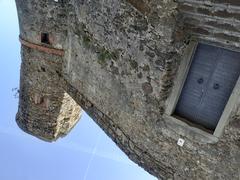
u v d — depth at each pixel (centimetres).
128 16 341
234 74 286
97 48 412
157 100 339
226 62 290
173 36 299
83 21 428
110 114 423
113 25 370
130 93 373
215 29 282
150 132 362
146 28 322
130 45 352
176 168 347
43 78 538
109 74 401
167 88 329
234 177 294
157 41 314
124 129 402
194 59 314
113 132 424
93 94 449
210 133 305
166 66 314
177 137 333
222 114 291
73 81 494
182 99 332
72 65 485
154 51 321
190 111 328
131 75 364
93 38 416
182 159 338
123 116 397
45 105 566
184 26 304
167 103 337
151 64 330
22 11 493
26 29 506
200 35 298
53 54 507
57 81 532
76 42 457
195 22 293
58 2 455
